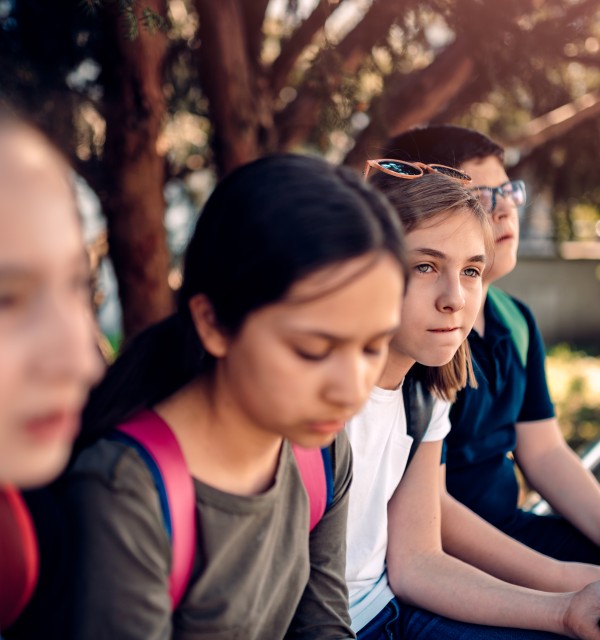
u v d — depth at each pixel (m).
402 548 1.63
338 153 3.72
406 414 1.61
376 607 1.57
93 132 2.99
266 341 0.92
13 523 0.81
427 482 1.66
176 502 0.99
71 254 0.70
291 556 1.17
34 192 0.67
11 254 0.65
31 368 0.67
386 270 0.91
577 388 6.93
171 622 1.03
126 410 1.05
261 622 1.13
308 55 3.50
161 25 2.13
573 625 1.46
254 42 3.19
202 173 4.02
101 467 0.96
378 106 3.07
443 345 1.47
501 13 2.97
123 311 3.08
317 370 0.93
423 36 2.99
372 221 0.91
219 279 0.96
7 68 2.73
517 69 3.25
